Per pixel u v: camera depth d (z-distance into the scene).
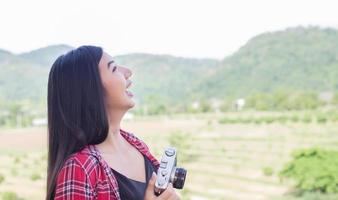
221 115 50.38
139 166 1.52
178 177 1.44
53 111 1.43
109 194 1.34
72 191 1.31
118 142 1.53
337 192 22.44
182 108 54.19
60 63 1.45
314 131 38.09
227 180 28.30
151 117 50.94
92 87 1.41
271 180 27.47
